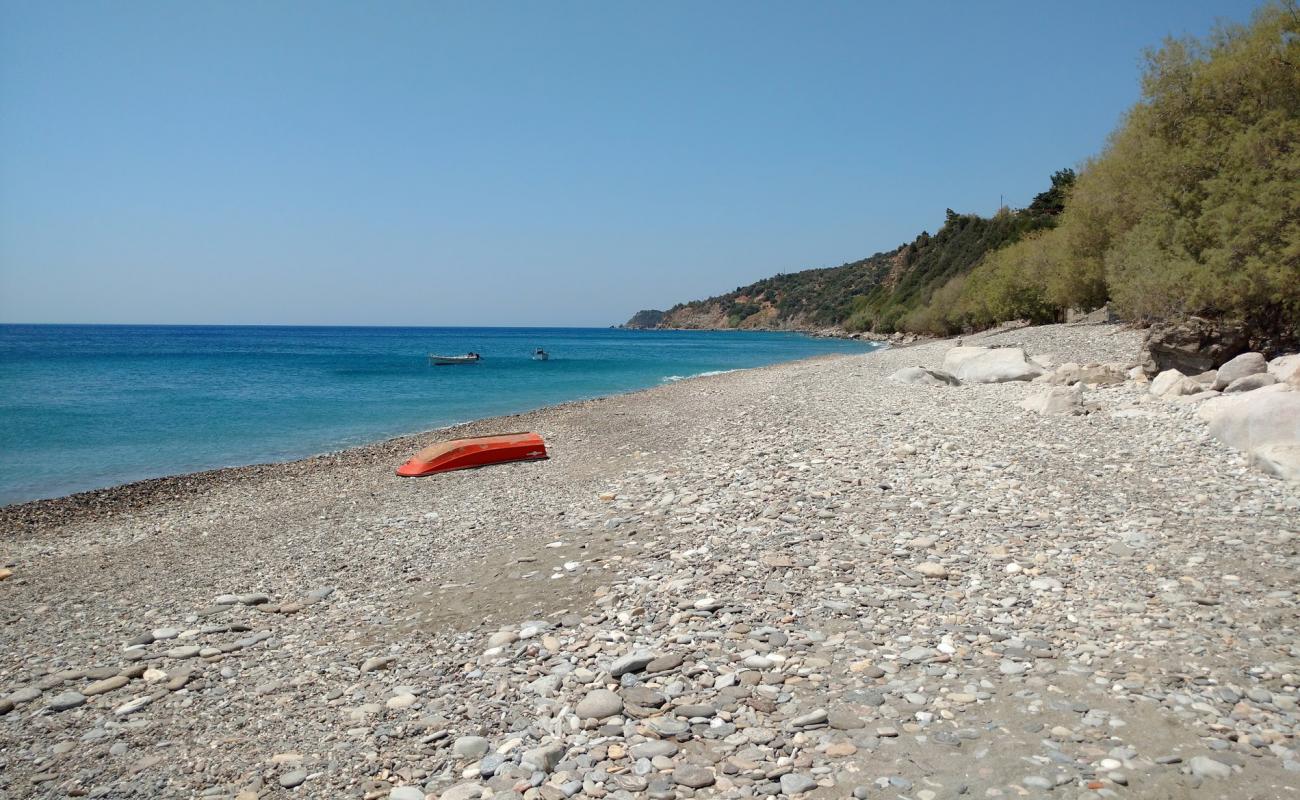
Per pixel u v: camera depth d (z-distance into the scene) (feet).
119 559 42.19
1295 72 89.20
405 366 246.68
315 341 569.23
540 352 311.88
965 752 15.98
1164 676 18.81
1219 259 84.89
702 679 20.16
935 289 412.16
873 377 109.70
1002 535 30.83
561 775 16.24
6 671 25.64
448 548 36.73
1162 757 15.33
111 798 16.94
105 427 105.09
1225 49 101.65
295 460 78.69
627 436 70.03
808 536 31.96
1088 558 27.84
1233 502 33.63
